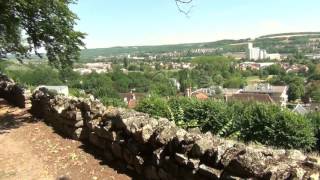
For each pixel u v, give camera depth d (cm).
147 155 790
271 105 3422
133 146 820
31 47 1822
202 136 691
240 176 562
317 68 13375
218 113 2847
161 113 2555
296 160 541
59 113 1208
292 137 3250
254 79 14812
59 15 1692
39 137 1173
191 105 2866
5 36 1864
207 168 617
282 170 513
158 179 745
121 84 7644
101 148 964
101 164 900
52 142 1109
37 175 878
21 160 986
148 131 793
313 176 477
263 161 550
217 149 618
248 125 3294
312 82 11319
